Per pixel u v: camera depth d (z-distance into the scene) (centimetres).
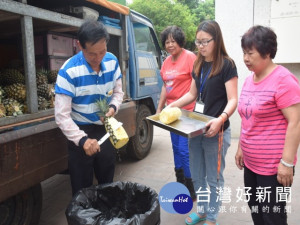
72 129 196
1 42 363
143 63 426
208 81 226
